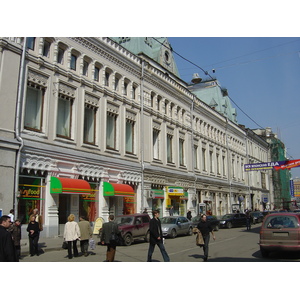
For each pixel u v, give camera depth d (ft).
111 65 75.36
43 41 57.98
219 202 130.62
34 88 56.13
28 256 40.09
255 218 116.47
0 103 48.73
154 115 90.94
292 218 35.60
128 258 38.09
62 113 61.82
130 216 56.03
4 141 48.24
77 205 62.23
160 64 97.71
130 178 77.51
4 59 50.03
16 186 49.24
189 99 112.98
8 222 19.75
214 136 134.41
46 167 55.77
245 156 170.50
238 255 39.32
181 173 101.45
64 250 45.83
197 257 38.27
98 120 69.56
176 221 68.95
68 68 62.59
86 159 64.18
